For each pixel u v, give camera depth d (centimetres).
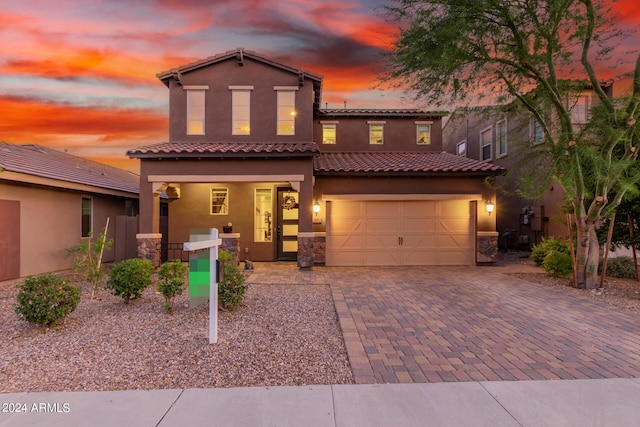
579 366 409
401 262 1267
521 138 1188
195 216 1386
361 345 471
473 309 661
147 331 527
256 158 1124
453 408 315
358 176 1243
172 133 1262
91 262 775
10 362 419
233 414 305
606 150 813
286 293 798
